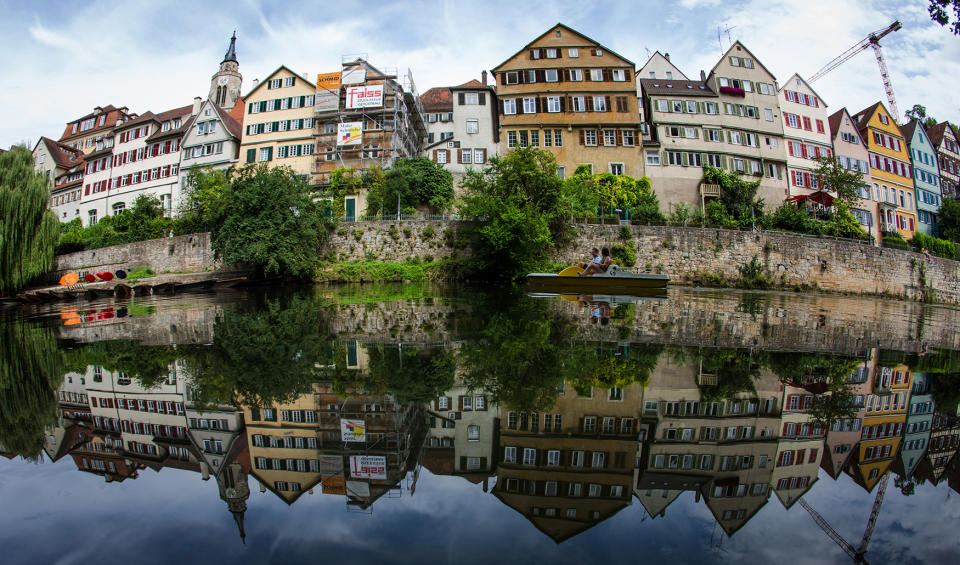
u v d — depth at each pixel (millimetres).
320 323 9719
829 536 2176
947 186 59219
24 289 25766
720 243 30969
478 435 3467
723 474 2895
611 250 30641
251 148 46031
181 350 6715
